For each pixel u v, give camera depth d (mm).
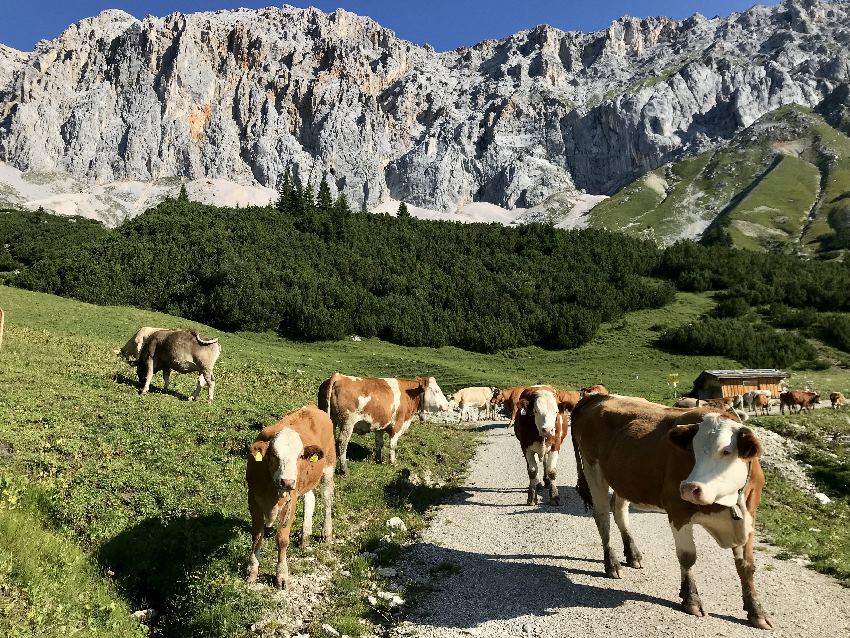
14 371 22484
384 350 80562
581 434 10922
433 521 13969
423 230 134125
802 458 27109
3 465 12578
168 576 9703
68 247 103812
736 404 50750
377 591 9789
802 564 11211
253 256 99625
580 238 133500
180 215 113375
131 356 24672
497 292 103812
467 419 42125
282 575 9391
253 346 59469
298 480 9609
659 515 14375
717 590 9492
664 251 135250
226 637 8117
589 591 9516
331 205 147875
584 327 89125
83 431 15766
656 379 72875
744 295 107750
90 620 8094
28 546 9117
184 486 12820
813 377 75375
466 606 9242
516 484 18266
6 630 7293
